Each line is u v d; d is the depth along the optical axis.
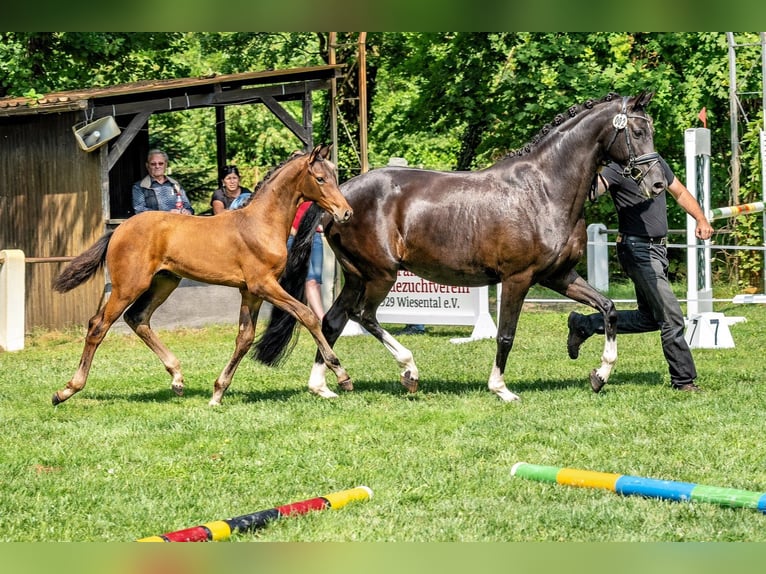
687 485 7.88
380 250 11.84
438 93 30.22
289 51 34.00
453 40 29.48
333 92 23.64
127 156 24.67
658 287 12.24
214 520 7.68
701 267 18.61
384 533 7.27
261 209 11.74
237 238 11.70
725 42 29.38
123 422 10.98
